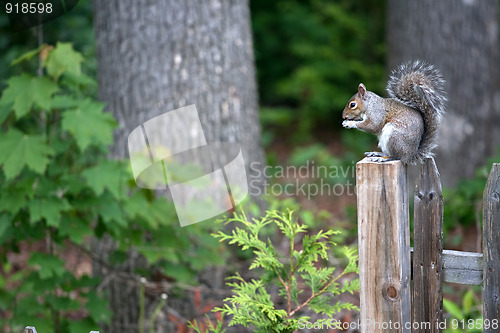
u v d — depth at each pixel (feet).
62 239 23.17
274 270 16.06
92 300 23.29
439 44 43.55
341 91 65.05
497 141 43.86
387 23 47.11
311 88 64.34
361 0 67.56
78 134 21.04
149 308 25.80
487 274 14.55
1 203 20.90
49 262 21.99
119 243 25.11
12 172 20.43
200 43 26.63
